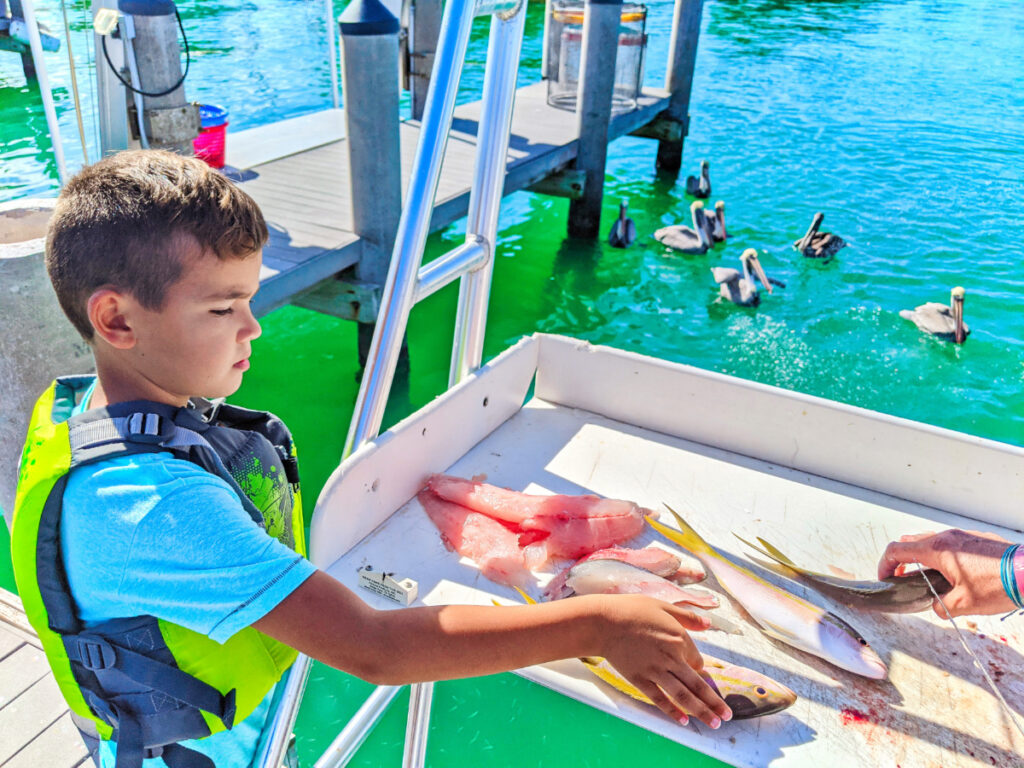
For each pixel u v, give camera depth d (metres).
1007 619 1.65
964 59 17.27
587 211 9.26
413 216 1.40
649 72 15.38
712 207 10.35
